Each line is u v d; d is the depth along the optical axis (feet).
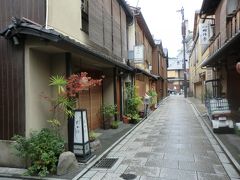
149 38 92.38
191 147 31.24
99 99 45.42
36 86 24.49
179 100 132.77
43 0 24.21
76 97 28.66
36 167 21.81
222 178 21.27
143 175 22.00
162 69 150.41
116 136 37.78
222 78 50.08
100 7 37.35
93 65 40.65
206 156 27.37
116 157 27.30
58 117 26.78
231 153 27.63
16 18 21.93
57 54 26.94
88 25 33.22
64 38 21.77
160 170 23.17
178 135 38.75
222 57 43.09
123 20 53.36
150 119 58.29
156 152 29.07
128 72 57.21
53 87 26.81
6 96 24.00
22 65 23.63
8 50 23.97
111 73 46.55
